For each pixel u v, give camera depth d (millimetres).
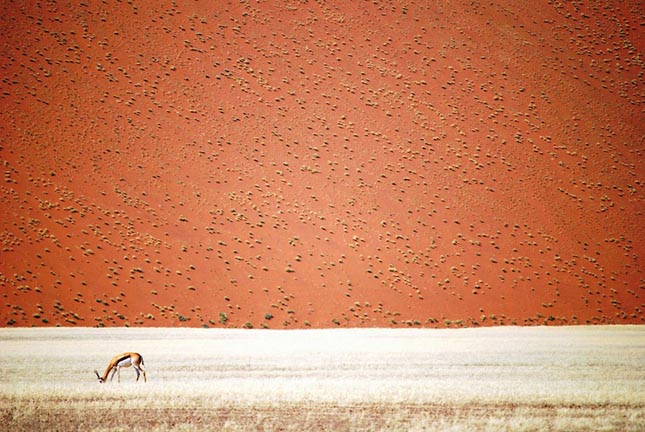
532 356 104250
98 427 52625
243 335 151000
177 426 52219
